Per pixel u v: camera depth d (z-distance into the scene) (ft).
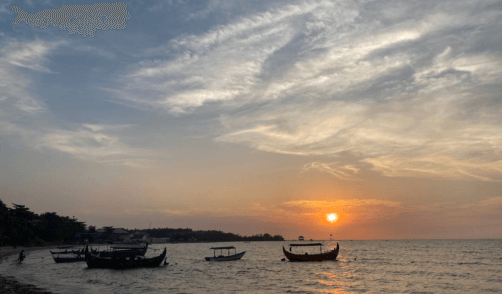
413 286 196.95
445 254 561.84
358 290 180.55
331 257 357.41
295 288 183.93
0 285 160.25
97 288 169.48
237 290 174.50
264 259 428.56
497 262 381.60
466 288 191.31
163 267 277.03
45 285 170.60
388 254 567.18
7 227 478.18
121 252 287.69
